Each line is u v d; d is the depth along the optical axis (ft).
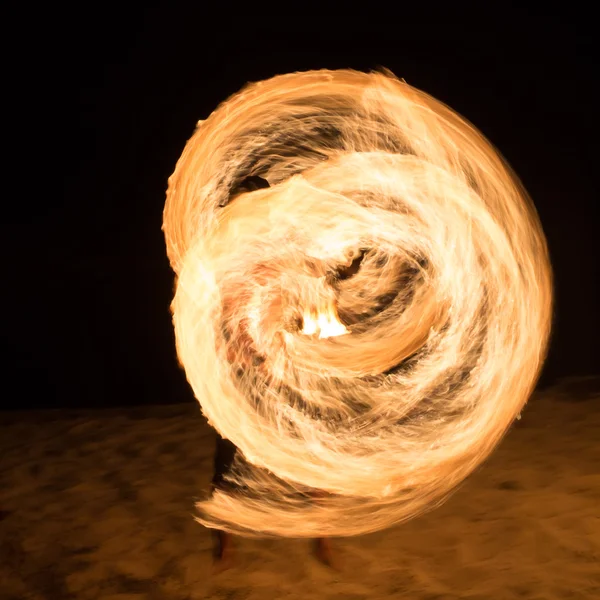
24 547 15.06
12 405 27.14
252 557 13.82
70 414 23.15
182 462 18.67
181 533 15.03
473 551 13.43
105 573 13.83
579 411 19.67
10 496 17.54
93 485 17.75
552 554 13.11
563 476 15.96
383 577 12.87
